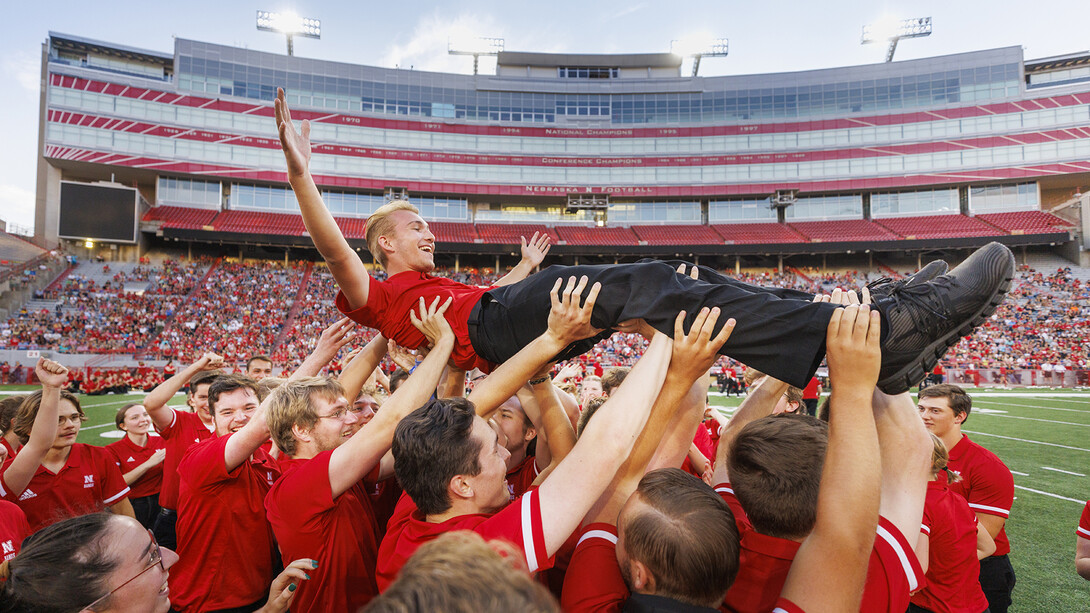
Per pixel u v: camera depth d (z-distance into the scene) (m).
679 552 1.05
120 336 26.94
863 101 41.66
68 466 3.33
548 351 1.58
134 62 38.94
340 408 2.24
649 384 1.41
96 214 32.59
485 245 39.44
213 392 3.13
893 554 1.21
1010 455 9.18
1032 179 38.75
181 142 36.97
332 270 2.15
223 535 2.43
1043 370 23.95
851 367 1.15
